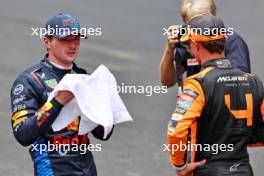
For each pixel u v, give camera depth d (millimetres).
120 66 24016
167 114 18250
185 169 8266
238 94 8180
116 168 14258
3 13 33406
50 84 8336
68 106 7914
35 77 8312
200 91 8055
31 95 8227
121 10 37656
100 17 35062
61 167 8250
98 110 7898
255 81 8391
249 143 8641
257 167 14438
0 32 28750
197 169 8266
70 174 8281
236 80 8219
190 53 8906
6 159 14492
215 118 8094
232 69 8305
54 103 7762
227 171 8133
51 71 8406
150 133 16625
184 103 8062
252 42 29938
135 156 15039
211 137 8156
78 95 7766
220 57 8320
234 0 40344
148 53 27031
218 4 39156
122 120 8391
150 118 17828
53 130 7992
